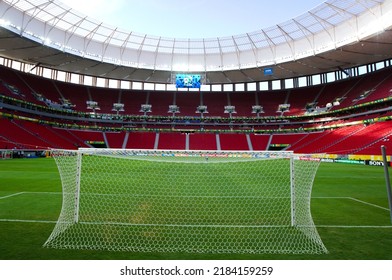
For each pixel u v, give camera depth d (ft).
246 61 124.36
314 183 36.17
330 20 92.43
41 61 116.37
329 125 124.98
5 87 104.37
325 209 20.76
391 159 64.90
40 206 20.31
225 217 18.03
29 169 48.88
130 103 145.18
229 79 145.48
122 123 139.13
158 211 19.44
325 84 137.18
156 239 13.48
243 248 12.46
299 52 109.19
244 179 38.24
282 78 144.97
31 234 13.85
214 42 120.57
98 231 14.49
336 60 111.45
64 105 126.11
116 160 63.00
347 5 83.51
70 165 21.61
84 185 31.48
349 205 22.35
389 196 11.16
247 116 141.90
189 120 143.23
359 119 111.86
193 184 33.04
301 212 18.71
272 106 143.95
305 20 96.43
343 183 36.35
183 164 60.64
